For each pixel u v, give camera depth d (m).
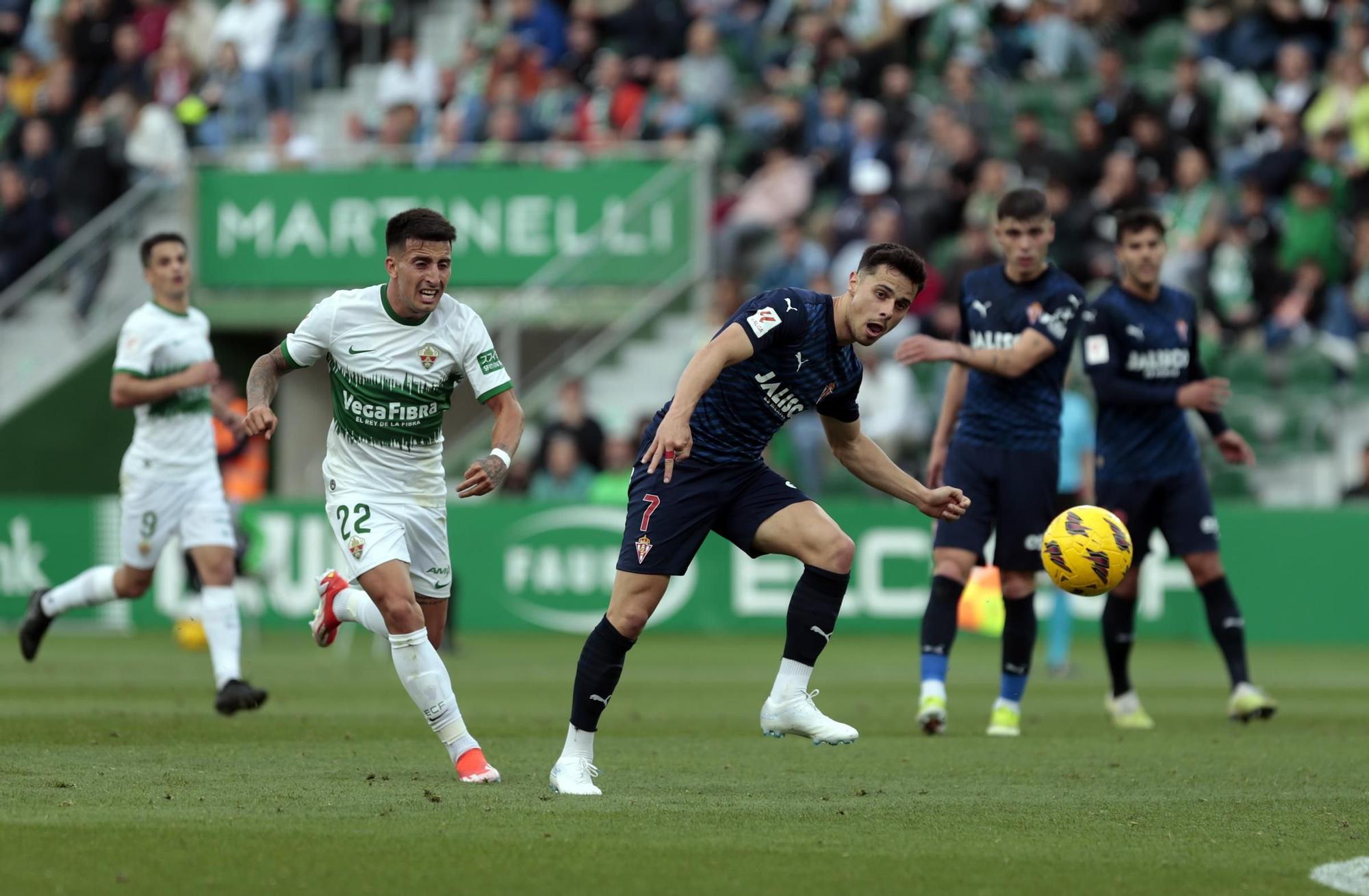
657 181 73.81
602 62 80.88
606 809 20.80
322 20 85.75
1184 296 34.91
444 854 17.36
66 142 84.75
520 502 64.62
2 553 67.19
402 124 80.38
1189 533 34.97
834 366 22.22
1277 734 32.22
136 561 34.66
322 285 76.38
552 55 84.25
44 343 77.69
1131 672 49.59
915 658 53.31
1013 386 32.06
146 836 18.09
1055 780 24.61
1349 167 71.06
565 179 74.62
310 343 23.89
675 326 72.94
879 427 65.25
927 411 66.56
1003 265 32.47
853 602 63.31
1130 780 24.73
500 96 79.38
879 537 63.25
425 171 75.50
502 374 24.08
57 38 89.12
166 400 34.06
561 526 64.31
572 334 77.75
